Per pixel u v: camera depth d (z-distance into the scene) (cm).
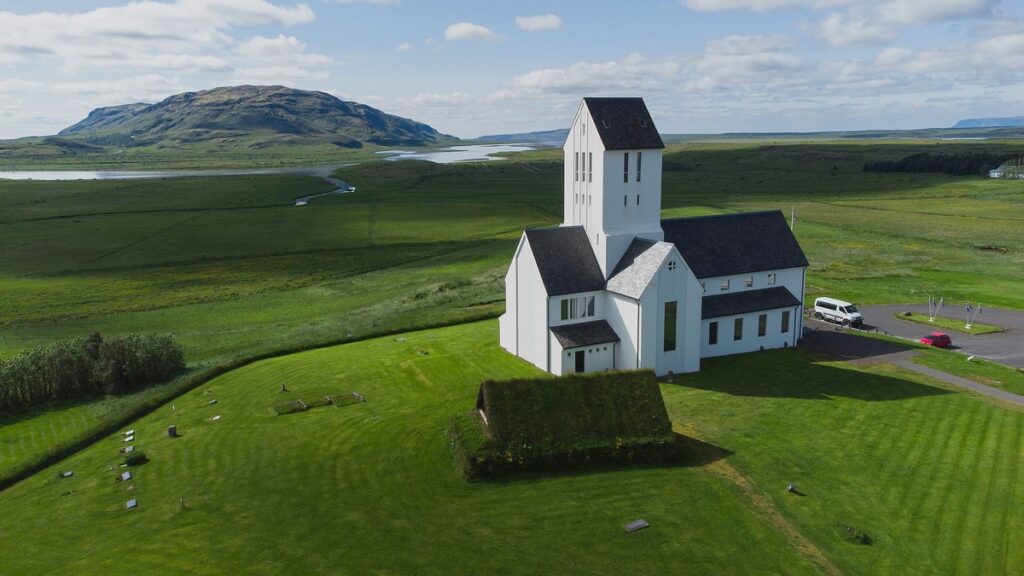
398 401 5697
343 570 3359
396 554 3491
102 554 3572
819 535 3638
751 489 4128
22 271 12175
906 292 9388
